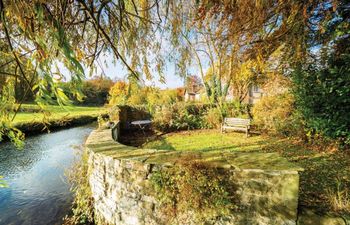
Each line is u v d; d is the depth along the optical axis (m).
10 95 1.07
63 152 7.08
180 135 7.18
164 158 2.52
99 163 3.04
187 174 2.21
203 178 2.16
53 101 0.93
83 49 1.42
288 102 5.67
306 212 2.04
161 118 8.07
